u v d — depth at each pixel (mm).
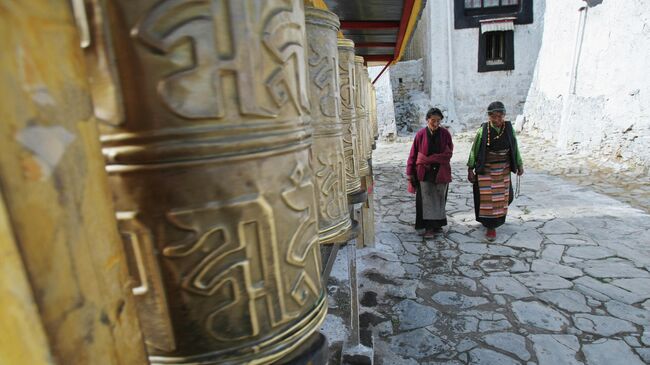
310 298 626
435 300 2975
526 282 3174
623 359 2234
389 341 2512
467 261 3637
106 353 363
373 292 3109
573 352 2316
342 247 3766
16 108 277
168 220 487
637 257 3514
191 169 478
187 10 450
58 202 310
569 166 7527
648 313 2660
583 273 3271
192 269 503
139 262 504
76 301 327
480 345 2420
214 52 468
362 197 1638
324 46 1148
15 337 289
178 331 521
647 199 5207
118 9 445
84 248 339
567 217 4688
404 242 4191
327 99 1160
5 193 268
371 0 2848
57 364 304
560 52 10086
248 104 497
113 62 457
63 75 320
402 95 15719
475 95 13859
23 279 279
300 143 591
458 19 13367
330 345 2074
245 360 545
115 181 485
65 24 323
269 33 516
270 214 536
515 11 13039
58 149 311
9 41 274
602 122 7855
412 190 4254
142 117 465
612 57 7578
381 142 13602
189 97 464
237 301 529
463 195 6133
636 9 6906
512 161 3984
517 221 4664
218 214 496
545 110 11023
